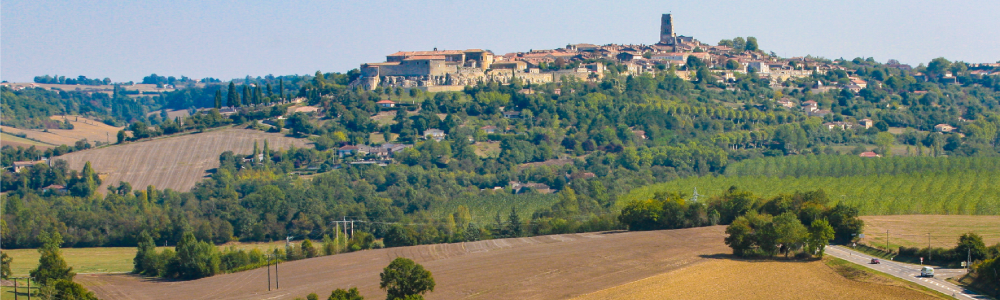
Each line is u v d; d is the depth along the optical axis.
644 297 158.50
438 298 164.12
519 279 178.00
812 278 169.00
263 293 182.88
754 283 166.50
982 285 154.62
